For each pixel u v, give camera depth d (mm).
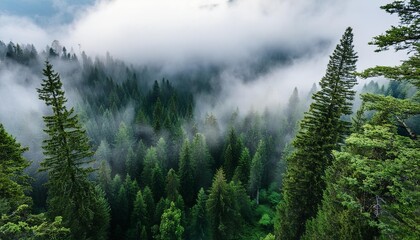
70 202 23531
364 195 14992
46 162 22734
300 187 23453
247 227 49656
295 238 25047
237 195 49688
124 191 48062
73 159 23562
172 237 38875
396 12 8094
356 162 10602
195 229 46406
